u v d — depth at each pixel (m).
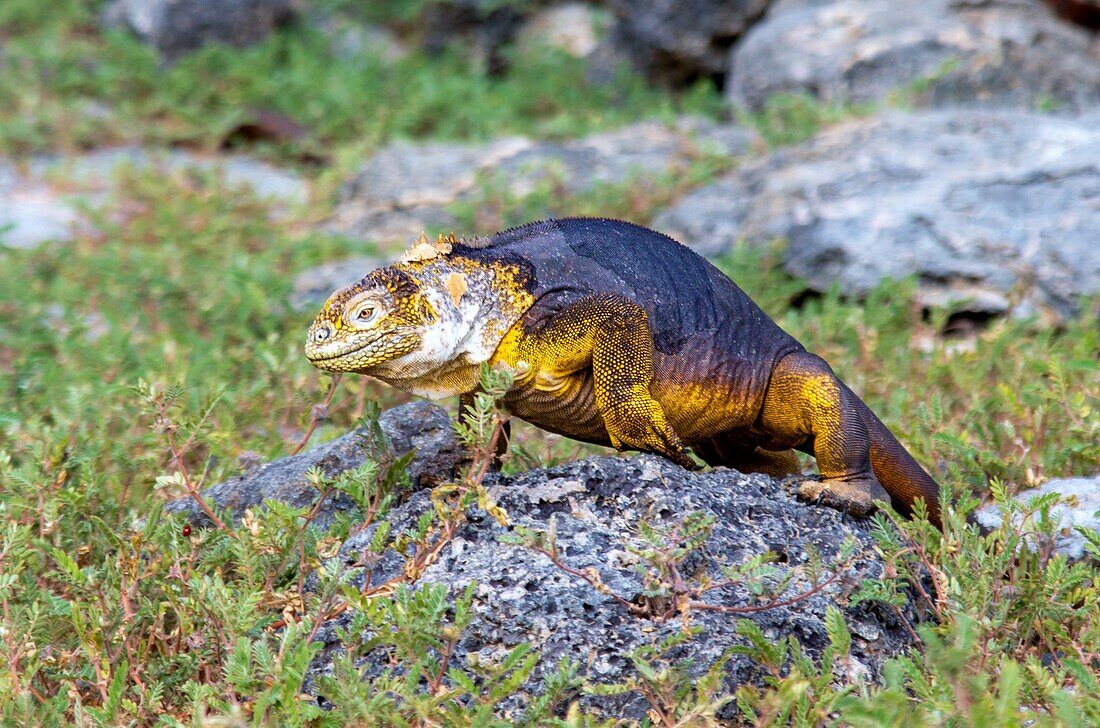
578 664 6.81
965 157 15.45
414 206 18.11
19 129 21.25
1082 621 7.77
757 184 16.53
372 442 7.90
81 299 15.30
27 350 13.47
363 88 23.02
